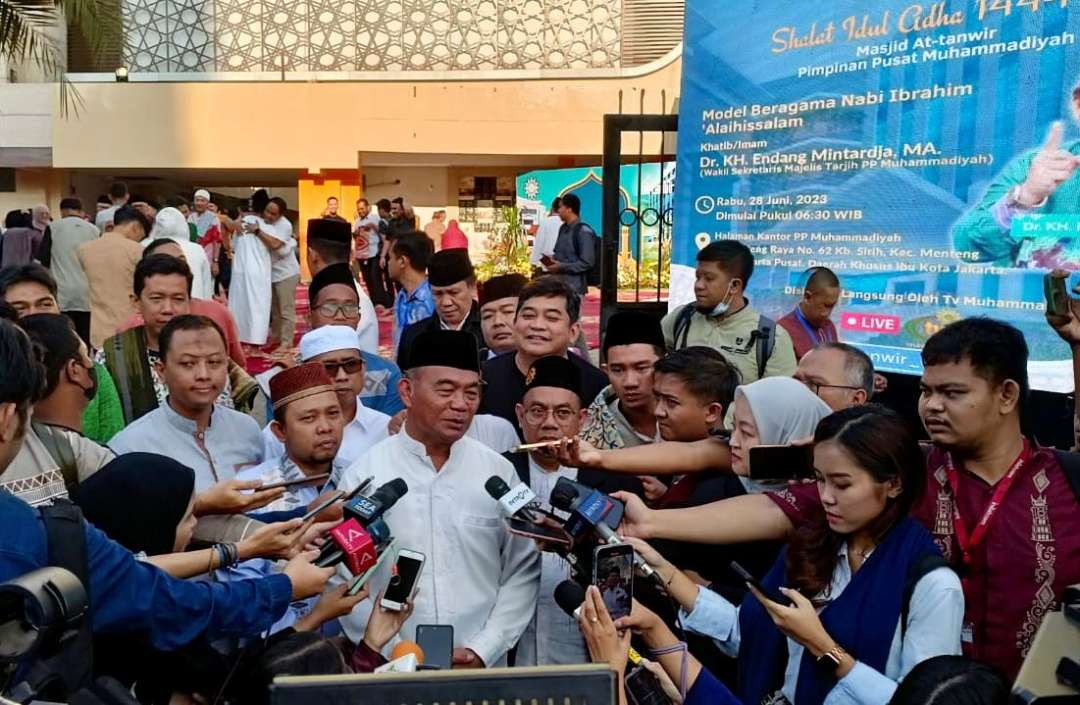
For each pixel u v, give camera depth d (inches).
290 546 89.8
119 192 499.5
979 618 89.9
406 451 104.9
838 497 82.1
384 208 636.7
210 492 99.0
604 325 272.2
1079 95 160.4
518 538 105.0
